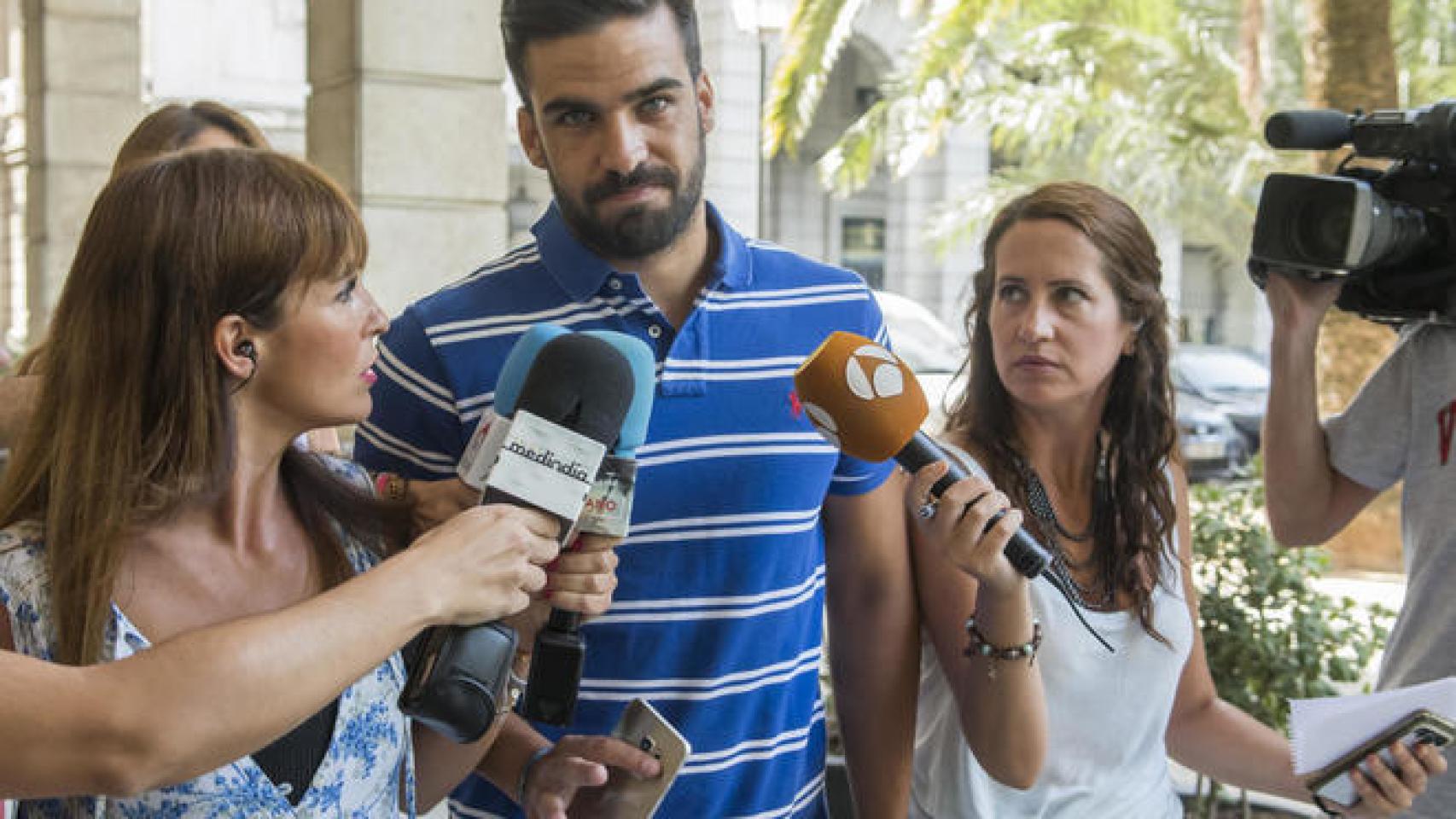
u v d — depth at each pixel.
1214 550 4.00
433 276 6.09
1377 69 7.96
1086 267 2.14
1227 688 3.96
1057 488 2.25
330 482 1.66
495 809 1.97
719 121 17.14
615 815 1.72
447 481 1.74
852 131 12.72
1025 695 1.90
